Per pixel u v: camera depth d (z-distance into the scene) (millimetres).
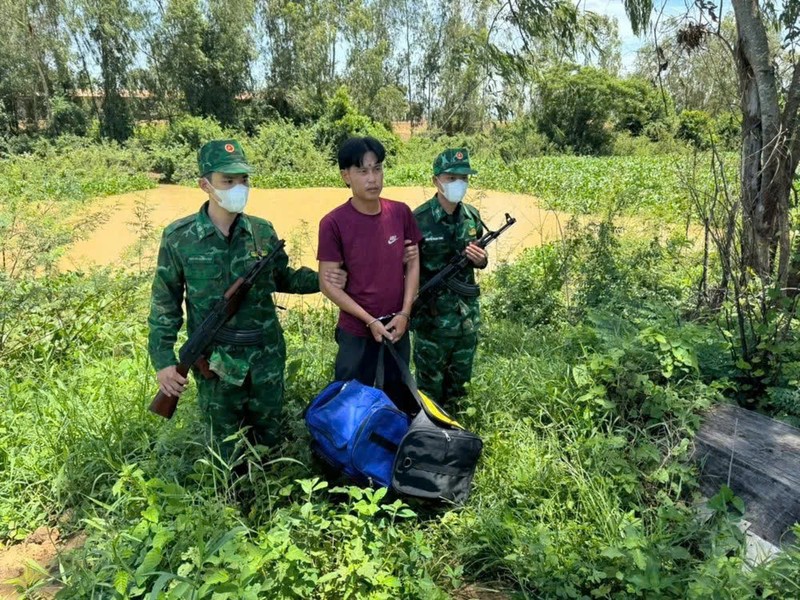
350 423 2844
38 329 4844
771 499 2732
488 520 2748
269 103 39281
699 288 5016
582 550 2555
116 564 2336
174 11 34094
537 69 6734
